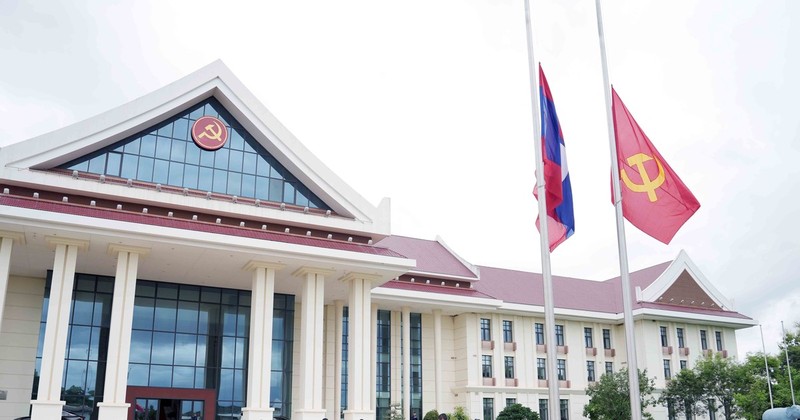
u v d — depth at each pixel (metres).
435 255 49.62
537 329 51.06
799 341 55.16
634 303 53.47
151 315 33.59
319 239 33.50
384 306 43.41
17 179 28.02
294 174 34.78
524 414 43.91
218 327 34.97
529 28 21.02
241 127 34.28
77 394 31.06
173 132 32.62
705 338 56.38
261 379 30.41
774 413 18.08
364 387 32.88
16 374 31.83
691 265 57.38
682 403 50.47
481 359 46.97
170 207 30.83
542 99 20.95
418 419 43.91
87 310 32.47
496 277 53.53
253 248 30.36
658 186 19.08
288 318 37.19
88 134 29.95
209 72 32.78
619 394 46.06
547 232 19.34
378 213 35.44
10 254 27.39
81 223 27.38
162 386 32.66
